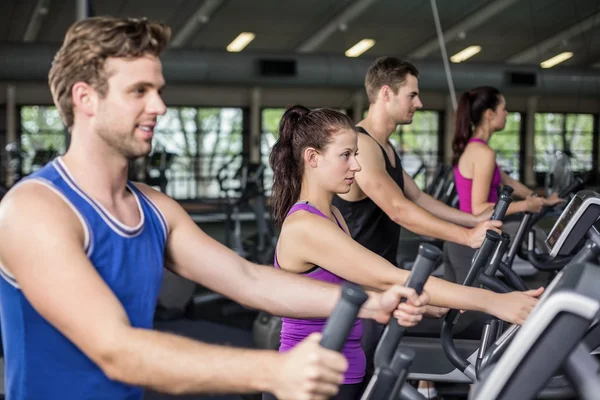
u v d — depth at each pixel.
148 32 1.05
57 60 1.07
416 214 2.18
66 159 1.08
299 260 1.67
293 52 12.62
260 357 0.87
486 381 0.87
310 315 1.24
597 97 8.69
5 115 13.66
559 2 8.30
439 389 2.42
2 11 11.29
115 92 1.05
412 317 1.07
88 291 0.95
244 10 11.61
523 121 12.85
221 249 1.25
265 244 6.63
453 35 10.55
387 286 1.59
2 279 1.03
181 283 4.60
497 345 1.48
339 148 1.73
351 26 11.95
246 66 12.41
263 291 1.24
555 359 0.83
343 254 1.62
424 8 10.04
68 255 0.98
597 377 0.88
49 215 1.00
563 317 0.81
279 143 1.83
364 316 1.11
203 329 4.39
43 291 0.97
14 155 11.14
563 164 4.01
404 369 0.98
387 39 12.13
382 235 2.37
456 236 2.04
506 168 5.79
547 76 9.19
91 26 1.04
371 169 2.24
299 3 11.23
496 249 1.89
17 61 11.30
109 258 1.07
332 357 0.83
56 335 1.03
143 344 0.90
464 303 1.42
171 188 14.54
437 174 5.25
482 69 10.81
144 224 1.15
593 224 1.72
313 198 1.77
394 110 2.39
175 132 14.61
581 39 8.37
